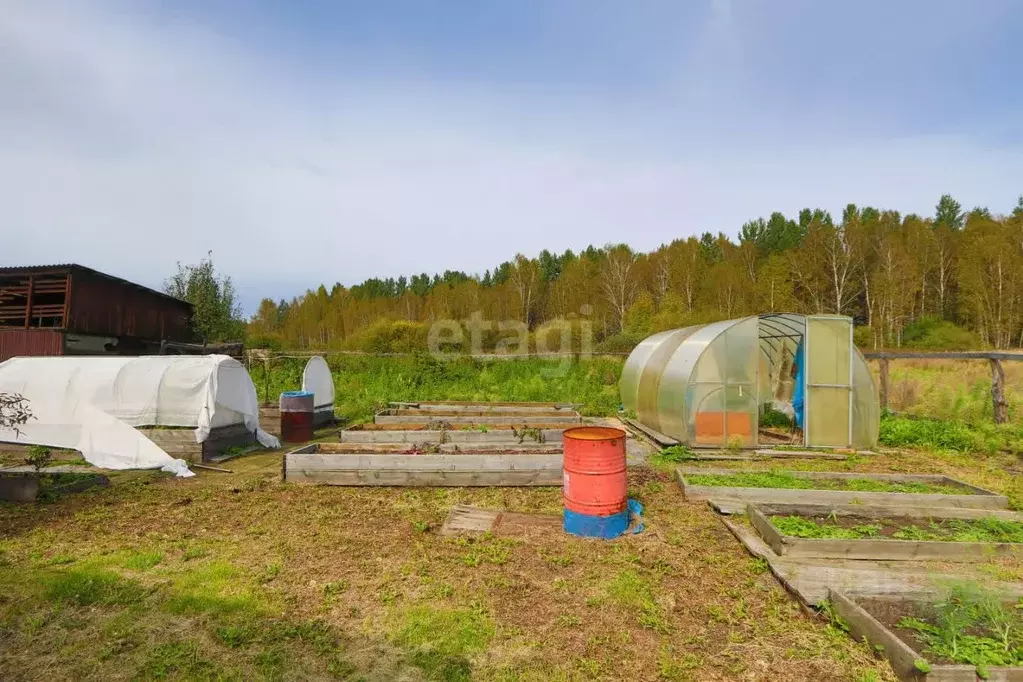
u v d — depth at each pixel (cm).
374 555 486
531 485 717
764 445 956
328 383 1270
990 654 316
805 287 4572
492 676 315
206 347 2019
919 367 2014
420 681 309
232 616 379
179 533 539
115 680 308
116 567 457
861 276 4509
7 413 873
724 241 6344
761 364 1266
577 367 2094
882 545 471
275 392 1598
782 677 312
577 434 548
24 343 1631
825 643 347
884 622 369
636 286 4662
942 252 4369
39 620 366
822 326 966
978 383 1354
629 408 1371
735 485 688
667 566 465
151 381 878
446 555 485
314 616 381
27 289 1712
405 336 2673
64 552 489
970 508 627
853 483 713
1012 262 3662
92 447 834
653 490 696
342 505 634
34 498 640
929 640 338
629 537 527
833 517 565
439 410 1243
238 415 945
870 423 963
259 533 540
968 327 3850
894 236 4547
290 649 341
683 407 945
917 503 633
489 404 1373
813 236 4706
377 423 1046
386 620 376
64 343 1623
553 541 518
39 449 751
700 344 987
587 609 393
